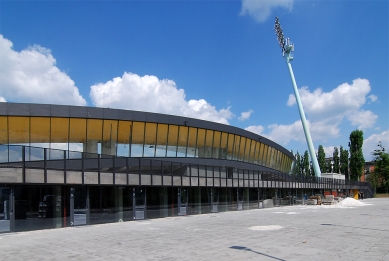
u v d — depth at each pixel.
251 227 20.70
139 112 37.72
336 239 15.33
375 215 29.41
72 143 33.69
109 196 25.12
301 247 13.30
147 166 27.89
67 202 22.23
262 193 45.53
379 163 114.25
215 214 33.25
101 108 35.22
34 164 20.09
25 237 17.36
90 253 12.80
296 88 90.06
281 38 93.44
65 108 33.31
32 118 32.03
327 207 45.19
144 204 27.95
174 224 23.45
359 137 109.75
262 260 11.01
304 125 87.12
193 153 43.56
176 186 30.78
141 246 14.26
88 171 23.19
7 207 19.19
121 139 36.69
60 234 18.48
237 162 50.31
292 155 81.38
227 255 11.95
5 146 18.92
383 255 11.59
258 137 56.75
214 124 46.03
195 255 12.09
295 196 55.56
